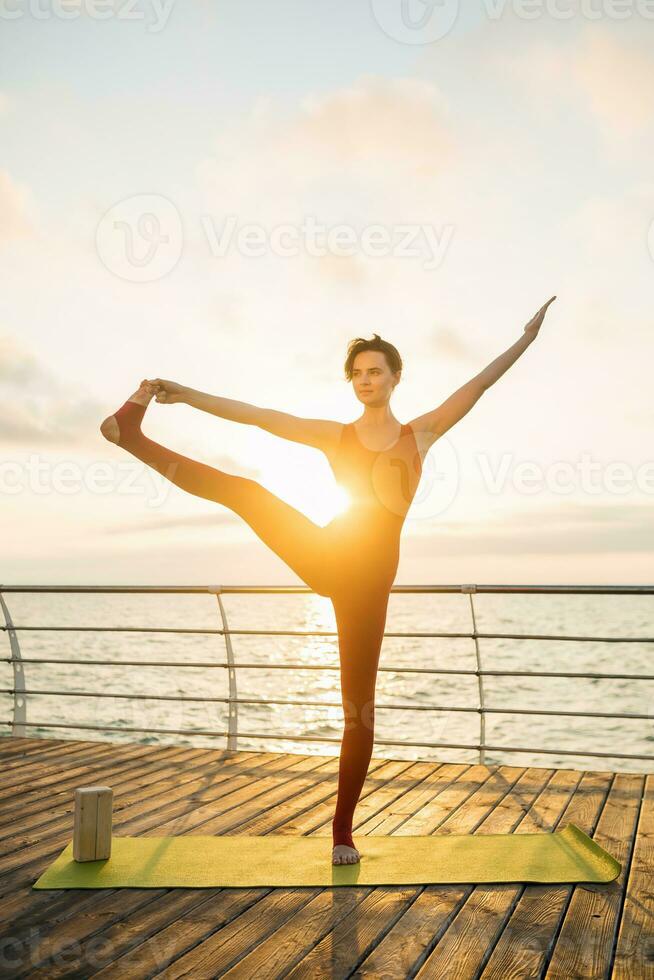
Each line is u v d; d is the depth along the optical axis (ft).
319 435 10.30
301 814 12.19
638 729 51.52
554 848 10.39
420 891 9.05
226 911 8.52
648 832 11.17
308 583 10.18
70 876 9.46
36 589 17.54
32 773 14.78
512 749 14.87
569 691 64.85
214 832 11.27
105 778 14.40
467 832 11.23
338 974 7.07
